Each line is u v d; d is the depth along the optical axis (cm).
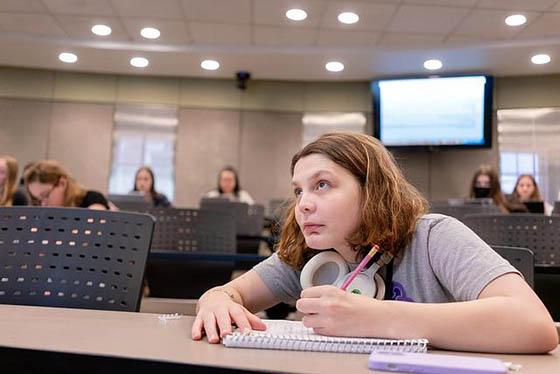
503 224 165
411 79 555
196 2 415
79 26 467
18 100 573
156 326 65
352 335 59
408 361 45
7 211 100
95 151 584
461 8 409
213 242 203
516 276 68
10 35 483
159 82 601
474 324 58
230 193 513
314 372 43
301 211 80
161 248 200
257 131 602
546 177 521
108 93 593
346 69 545
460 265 73
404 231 81
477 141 535
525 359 54
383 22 439
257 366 45
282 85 602
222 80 602
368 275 78
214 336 58
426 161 562
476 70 530
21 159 567
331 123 593
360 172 79
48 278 97
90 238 99
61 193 239
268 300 97
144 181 507
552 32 448
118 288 96
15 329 57
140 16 443
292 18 439
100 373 46
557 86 531
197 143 600
